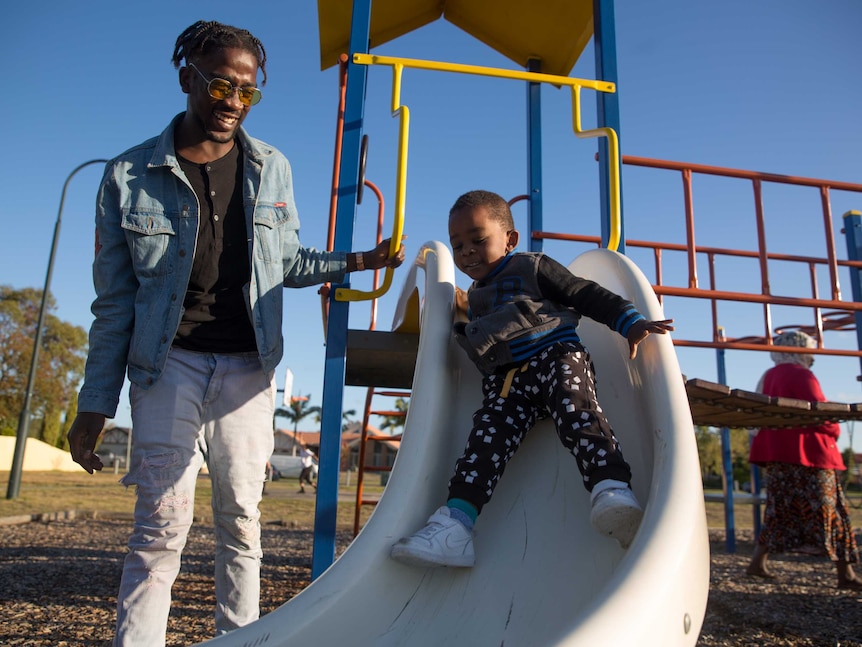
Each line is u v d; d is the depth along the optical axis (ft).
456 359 6.87
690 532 4.09
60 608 11.00
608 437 5.25
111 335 6.12
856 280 18.42
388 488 5.43
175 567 5.94
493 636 4.71
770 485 14.83
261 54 6.68
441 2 14.20
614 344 6.54
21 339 119.03
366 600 4.62
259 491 6.56
